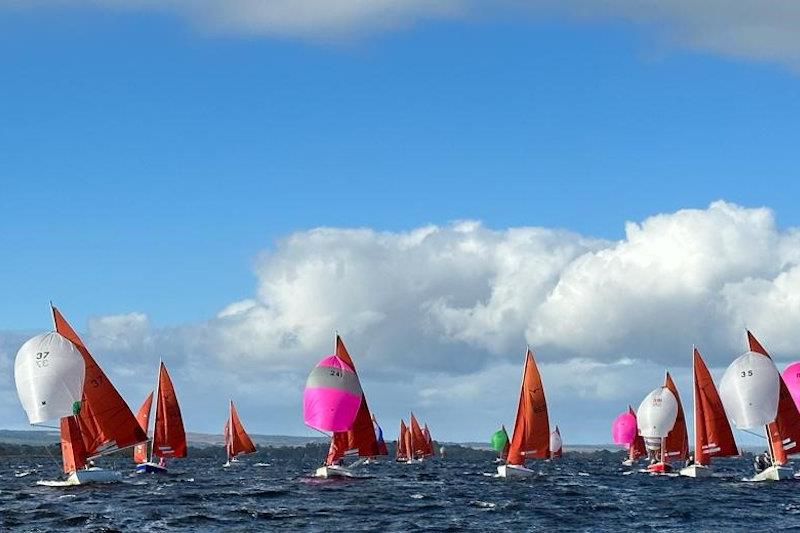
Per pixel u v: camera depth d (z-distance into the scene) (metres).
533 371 88.19
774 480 84.06
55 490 76.38
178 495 74.25
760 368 79.75
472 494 79.94
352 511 63.53
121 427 76.19
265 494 77.38
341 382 82.75
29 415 71.50
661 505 69.69
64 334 74.31
